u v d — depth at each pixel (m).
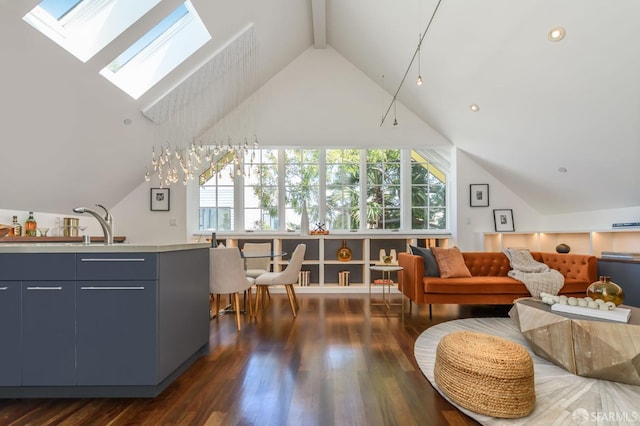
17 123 2.65
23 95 2.51
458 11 3.09
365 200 5.90
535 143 4.06
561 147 3.86
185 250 2.39
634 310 2.58
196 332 2.55
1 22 2.02
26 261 2.00
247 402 1.94
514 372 1.78
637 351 2.09
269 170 5.89
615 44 2.50
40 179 3.33
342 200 5.93
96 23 2.70
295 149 5.87
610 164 3.65
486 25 3.04
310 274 5.77
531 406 1.81
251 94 5.27
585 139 3.54
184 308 2.37
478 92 3.88
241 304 4.48
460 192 5.26
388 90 5.26
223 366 2.44
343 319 3.71
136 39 2.87
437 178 5.91
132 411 1.86
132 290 2.00
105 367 1.99
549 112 3.50
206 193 5.81
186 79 3.76
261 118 5.30
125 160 4.24
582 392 2.04
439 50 3.70
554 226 5.18
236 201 5.82
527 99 3.51
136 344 1.99
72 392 2.01
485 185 5.27
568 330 2.33
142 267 2.01
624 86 2.76
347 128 5.31
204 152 5.50
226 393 2.04
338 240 5.84
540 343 2.52
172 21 3.31
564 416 1.79
